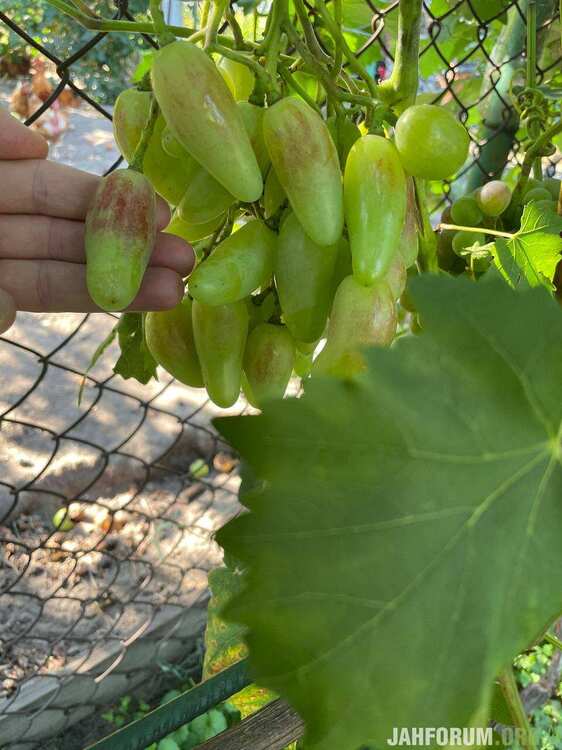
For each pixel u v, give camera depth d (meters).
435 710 0.10
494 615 0.10
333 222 0.17
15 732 0.62
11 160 0.21
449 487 0.11
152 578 0.76
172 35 0.18
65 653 0.67
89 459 0.85
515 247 0.25
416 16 0.22
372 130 0.19
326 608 0.10
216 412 0.94
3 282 0.22
